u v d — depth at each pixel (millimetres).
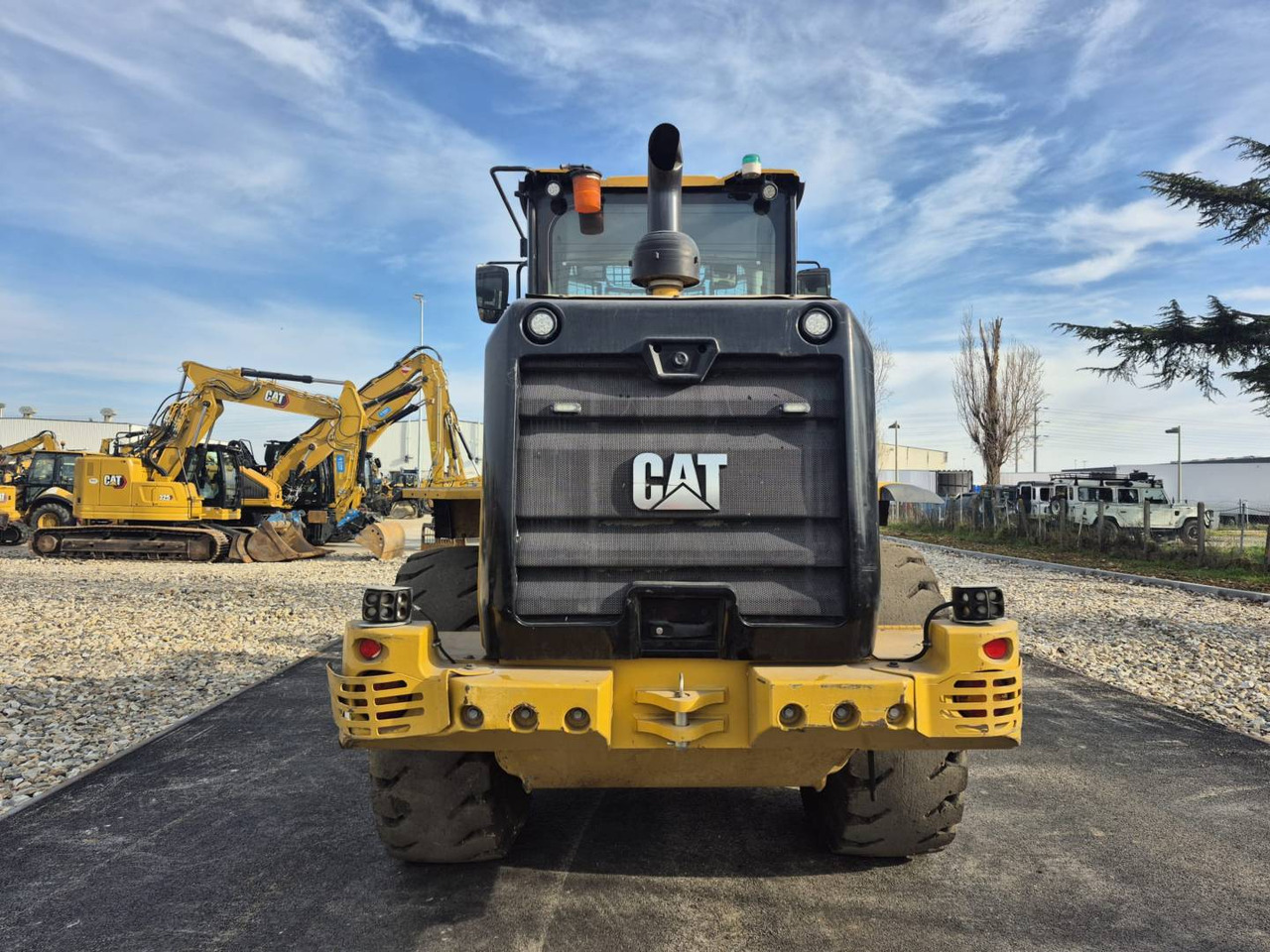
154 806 4234
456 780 3281
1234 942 2949
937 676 2646
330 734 5469
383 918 3127
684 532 2832
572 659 2801
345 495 19609
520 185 4375
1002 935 2994
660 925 3076
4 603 11039
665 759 2941
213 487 18688
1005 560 17484
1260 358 13695
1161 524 22266
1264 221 13164
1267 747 5172
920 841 3398
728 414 2844
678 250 3369
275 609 10664
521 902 3244
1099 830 3912
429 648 2709
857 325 2885
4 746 5309
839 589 2814
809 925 3070
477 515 4438
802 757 2945
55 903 3250
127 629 9297
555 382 2861
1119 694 6473
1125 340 14273
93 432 52719
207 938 2996
